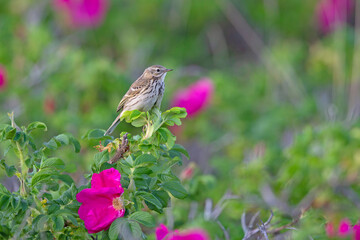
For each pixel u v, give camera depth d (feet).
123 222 18.40
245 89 51.49
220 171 41.70
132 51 58.03
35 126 20.45
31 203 19.58
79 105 43.19
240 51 64.03
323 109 48.26
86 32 60.13
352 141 35.68
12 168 20.17
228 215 31.76
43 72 44.29
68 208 19.70
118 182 19.02
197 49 61.41
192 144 48.06
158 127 19.86
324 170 34.60
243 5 63.36
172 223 27.43
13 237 19.38
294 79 52.95
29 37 48.42
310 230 23.95
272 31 62.95
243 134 46.68
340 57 51.34
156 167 20.74
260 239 23.88
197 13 61.05
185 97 41.86
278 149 41.04
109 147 20.53
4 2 57.82
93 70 42.11
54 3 58.29
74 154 26.45
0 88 41.27
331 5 58.85
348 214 27.32
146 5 61.31
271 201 32.55
